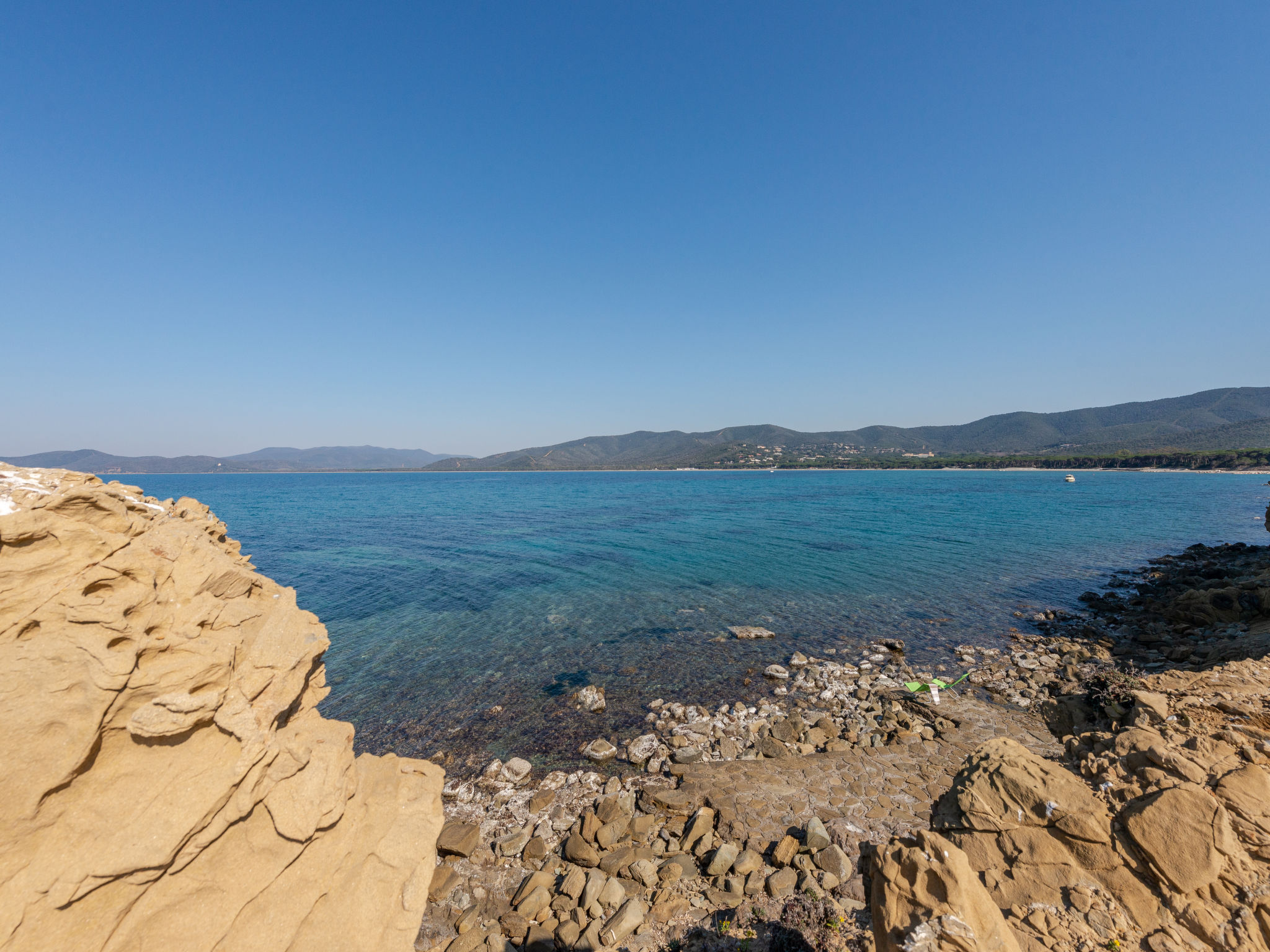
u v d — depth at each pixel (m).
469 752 16.84
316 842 6.47
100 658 5.25
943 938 5.51
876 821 12.23
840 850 10.88
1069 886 6.77
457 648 25.64
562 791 14.55
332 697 20.66
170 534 6.55
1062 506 85.88
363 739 17.73
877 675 22.16
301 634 7.29
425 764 8.67
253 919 5.78
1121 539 53.03
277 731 6.70
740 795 13.44
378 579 39.28
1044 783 7.62
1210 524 63.16
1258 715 10.30
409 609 31.78
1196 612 25.23
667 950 9.05
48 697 4.96
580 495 127.62
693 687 21.31
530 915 10.10
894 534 57.97
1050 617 28.98
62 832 4.91
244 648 6.63
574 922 9.79
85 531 5.68
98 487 6.52
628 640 26.64
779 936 8.93
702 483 180.50
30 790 4.75
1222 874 6.27
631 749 16.50
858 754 15.53
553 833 12.75
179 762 5.66
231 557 8.25
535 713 19.33
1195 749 8.62
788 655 24.52
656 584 37.22
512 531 64.12
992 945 5.71
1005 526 63.31
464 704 20.03
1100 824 7.02
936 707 18.98
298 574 41.03
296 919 6.05
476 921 10.16
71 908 4.79
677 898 10.20
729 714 18.95
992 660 23.47
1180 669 18.73
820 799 13.19
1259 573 31.00
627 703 20.03
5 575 5.19
